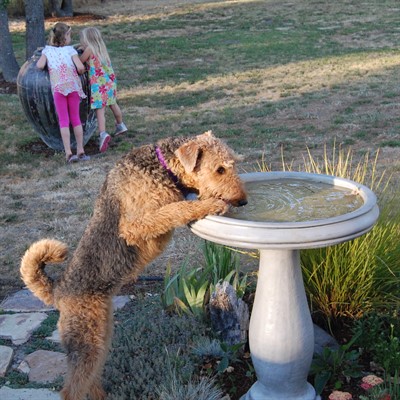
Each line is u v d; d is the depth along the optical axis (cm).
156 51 873
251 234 154
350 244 214
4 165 434
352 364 194
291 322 174
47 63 425
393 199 237
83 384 176
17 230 324
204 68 750
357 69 693
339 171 243
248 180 201
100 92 445
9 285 272
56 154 454
